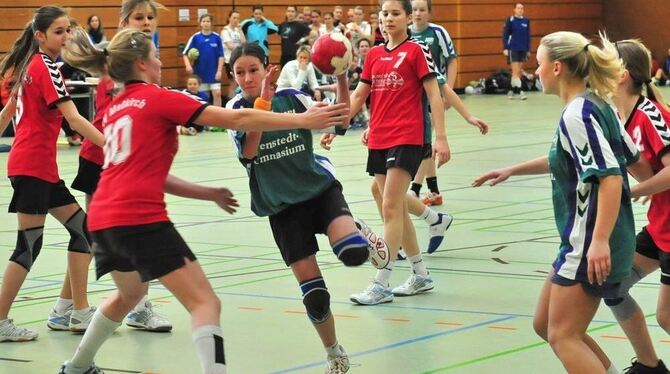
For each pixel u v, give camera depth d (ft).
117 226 16.76
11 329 23.08
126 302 18.88
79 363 19.40
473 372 20.01
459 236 34.71
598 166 15.88
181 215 40.06
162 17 89.66
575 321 16.39
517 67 104.88
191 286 16.76
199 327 16.43
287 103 20.76
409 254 27.02
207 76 79.92
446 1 112.57
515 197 43.16
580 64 16.66
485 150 59.77
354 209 40.14
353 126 75.87
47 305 26.50
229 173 51.19
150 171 16.92
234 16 81.30
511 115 83.87
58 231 37.81
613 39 125.39
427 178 41.16
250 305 25.91
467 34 113.80
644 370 19.40
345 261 19.69
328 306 19.83
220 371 16.24
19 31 80.23
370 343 22.34
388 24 26.86
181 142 68.18
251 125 16.78
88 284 28.66
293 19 87.25
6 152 62.39
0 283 28.19
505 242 33.55
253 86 20.36
